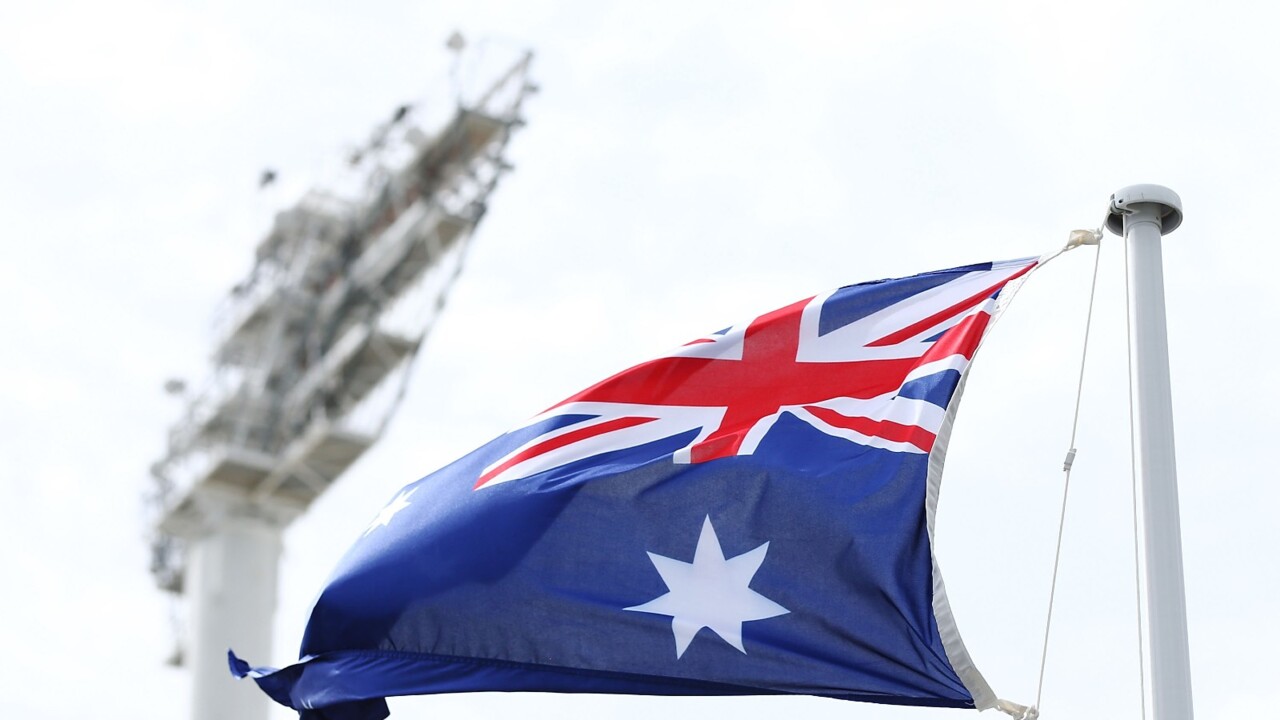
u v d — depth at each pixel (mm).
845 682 21266
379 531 23781
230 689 75312
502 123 69688
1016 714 20641
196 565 77438
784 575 21859
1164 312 21359
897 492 21828
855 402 22812
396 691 22750
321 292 74500
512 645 22594
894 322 23328
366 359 73875
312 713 23625
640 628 22172
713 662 21734
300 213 74062
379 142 73062
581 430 23625
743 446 22766
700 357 23766
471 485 23594
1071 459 20906
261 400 75125
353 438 73250
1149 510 20219
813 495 22078
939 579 21188
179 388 77812
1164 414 20750
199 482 75312
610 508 22812
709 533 22375
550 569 22719
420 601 23000
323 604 23359
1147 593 19766
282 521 77625
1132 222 21844
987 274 23328
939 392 22359
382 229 73375
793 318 23734
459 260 71438
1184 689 19125
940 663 21078
